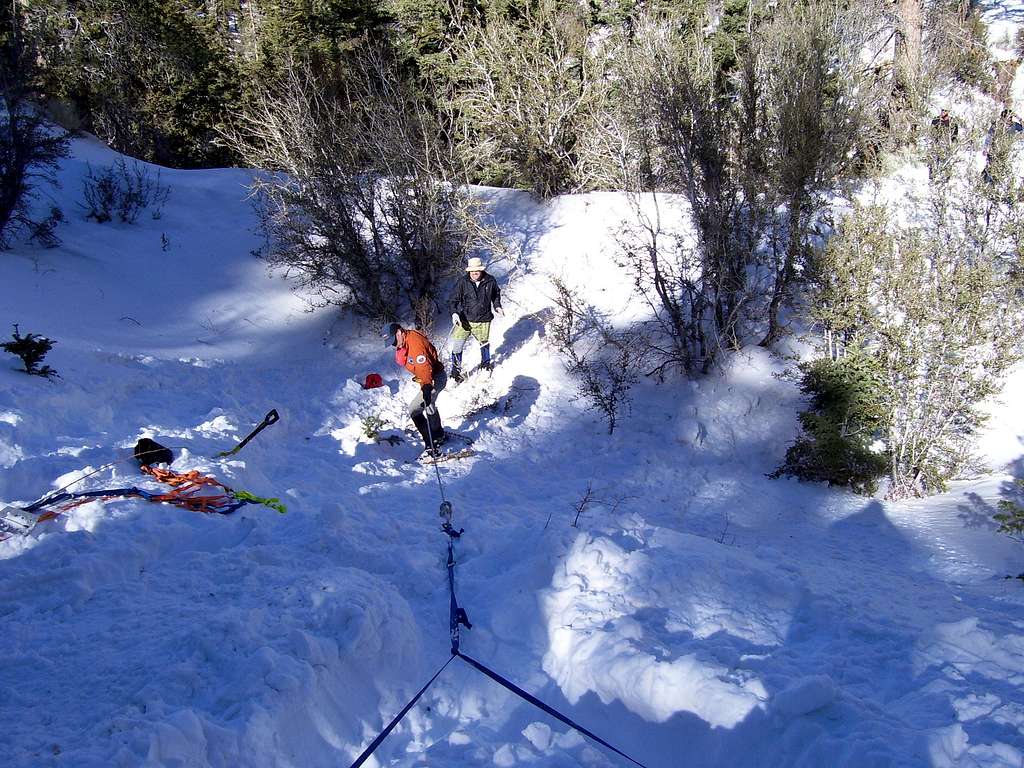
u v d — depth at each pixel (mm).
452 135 16844
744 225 11117
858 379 9156
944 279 8961
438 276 13555
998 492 8578
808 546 7836
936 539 7922
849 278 9367
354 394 11453
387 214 13344
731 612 4766
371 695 4086
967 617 5340
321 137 13031
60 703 3725
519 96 16422
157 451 7125
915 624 4938
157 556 5480
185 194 16750
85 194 15547
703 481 9453
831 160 10742
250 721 3531
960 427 9203
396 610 4488
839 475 9180
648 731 3885
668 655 4148
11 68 14945
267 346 12805
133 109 21656
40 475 6594
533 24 17484
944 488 8953
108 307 12773
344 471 8797
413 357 9375
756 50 11992
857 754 3314
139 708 3676
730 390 10641
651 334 11781
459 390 11617
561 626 4621
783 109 10586
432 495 7922
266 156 14539
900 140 14125
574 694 4215
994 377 9078
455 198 13531
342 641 4121
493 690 4320
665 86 10930
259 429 8219
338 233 13047
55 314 11891
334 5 19312
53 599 4723
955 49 17672
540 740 3773
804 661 4227
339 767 3678
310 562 5340
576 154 16516
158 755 3287
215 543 5734
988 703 3686
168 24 22172
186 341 12508
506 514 7297
